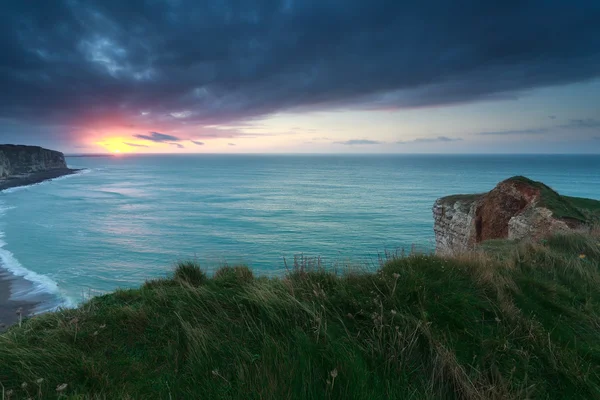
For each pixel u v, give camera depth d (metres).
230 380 2.98
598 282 5.41
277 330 3.70
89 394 2.87
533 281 4.98
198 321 4.03
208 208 101.56
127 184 179.38
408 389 2.81
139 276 42.75
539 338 3.49
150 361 3.44
